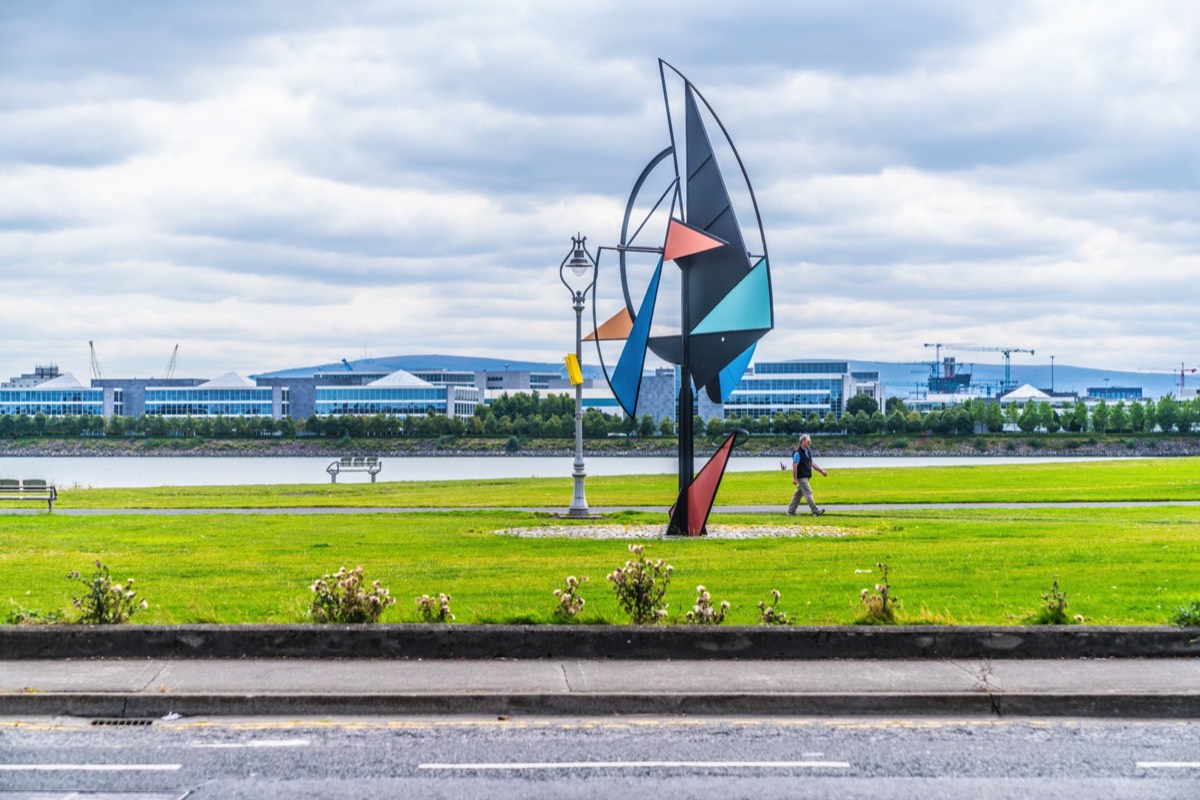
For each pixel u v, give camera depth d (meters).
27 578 21.17
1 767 9.95
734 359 30.73
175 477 112.31
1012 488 51.53
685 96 31.05
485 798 9.09
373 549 27.09
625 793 9.25
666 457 182.62
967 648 13.77
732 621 16.00
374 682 12.43
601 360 35.22
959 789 9.45
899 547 26.80
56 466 155.00
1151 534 29.80
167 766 9.97
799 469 36.34
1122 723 11.72
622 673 12.91
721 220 30.11
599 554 25.88
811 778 9.71
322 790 9.30
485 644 13.66
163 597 18.56
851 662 13.53
